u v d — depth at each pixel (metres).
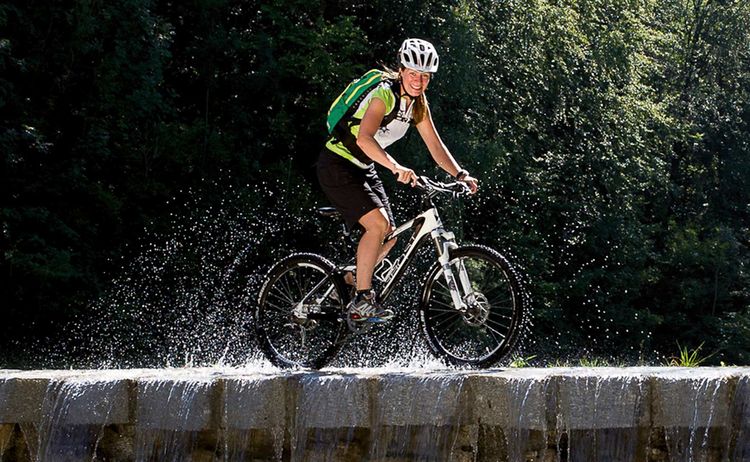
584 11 62.22
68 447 13.05
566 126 62.28
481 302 13.85
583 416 12.49
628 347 60.62
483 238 54.16
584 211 59.25
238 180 45.25
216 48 45.97
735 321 67.62
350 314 13.86
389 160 13.06
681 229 71.44
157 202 43.44
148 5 41.47
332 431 12.74
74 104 39.69
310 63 46.47
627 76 64.19
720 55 77.81
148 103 41.22
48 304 37.78
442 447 12.55
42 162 38.78
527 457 12.47
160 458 12.99
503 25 56.03
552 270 57.41
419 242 14.12
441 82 49.41
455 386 12.55
